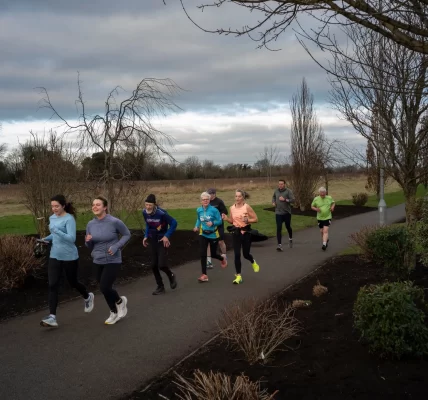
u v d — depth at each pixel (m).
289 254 12.12
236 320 5.22
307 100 26.09
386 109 7.39
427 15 3.06
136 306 7.32
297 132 26.16
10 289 8.09
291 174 26.73
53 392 4.30
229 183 52.19
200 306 7.18
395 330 4.26
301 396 3.75
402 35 3.10
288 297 7.34
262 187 48.88
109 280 6.31
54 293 6.32
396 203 31.27
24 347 5.51
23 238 9.38
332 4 3.08
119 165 11.43
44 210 13.05
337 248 12.91
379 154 8.30
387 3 3.40
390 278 8.08
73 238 6.37
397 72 5.45
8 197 32.28
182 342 5.57
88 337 5.84
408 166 7.98
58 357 5.16
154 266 8.05
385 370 4.11
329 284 8.00
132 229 14.54
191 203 33.09
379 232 8.79
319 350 4.76
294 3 3.11
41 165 13.07
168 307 7.19
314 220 21.16
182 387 3.93
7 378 4.63
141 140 11.37
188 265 10.91
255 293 7.95
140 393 4.16
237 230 8.88
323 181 28.44
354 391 3.74
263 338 5.02
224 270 10.22
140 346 5.47
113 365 4.91
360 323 4.55
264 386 3.99
